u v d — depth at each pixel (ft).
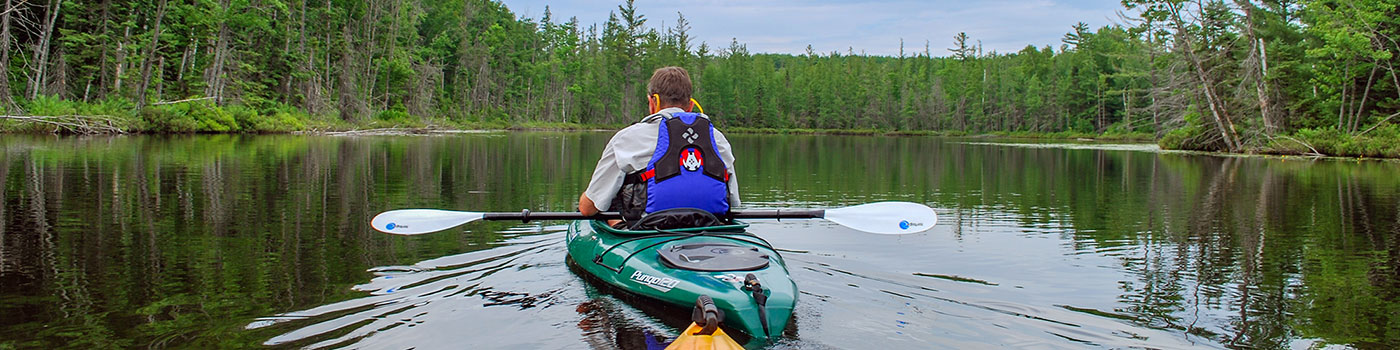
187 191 26.04
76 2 95.35
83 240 16.49
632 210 12.85
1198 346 10.00
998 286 13.15
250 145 59.52
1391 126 71.26
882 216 13.84
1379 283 13.83
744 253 11.28
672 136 12.46
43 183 27.48
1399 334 10.61
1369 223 22.27
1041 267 14.97
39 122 67.82
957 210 25.45
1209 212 25.03
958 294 12.46
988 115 268.00
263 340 9.64
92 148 48.49
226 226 18.69
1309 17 87.92
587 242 13.58
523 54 235.61
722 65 296.10
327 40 139.03
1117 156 71.36
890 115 288.10
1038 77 269.64
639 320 10.54
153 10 99.50
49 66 95.91
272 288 12.26
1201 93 86.48
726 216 13.43
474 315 10.75
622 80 267.59
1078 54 242.99
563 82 253.24
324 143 69.31
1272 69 82.33
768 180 38.58
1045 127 233.96
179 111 82.38
